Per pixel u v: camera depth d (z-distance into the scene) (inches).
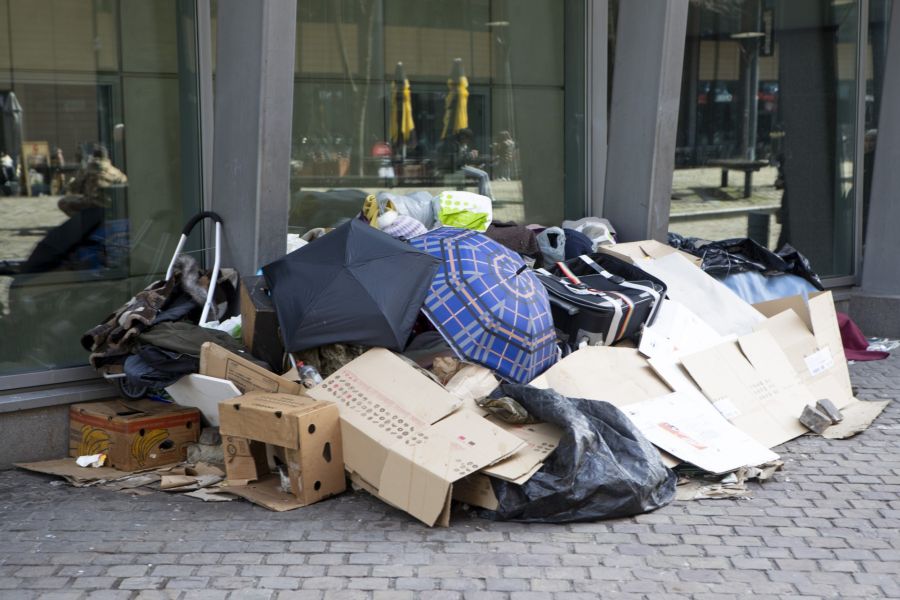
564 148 335.9
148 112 254.8
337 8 284.8
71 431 232.7
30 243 240.8
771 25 365.7
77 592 162.9
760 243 376.5
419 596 162.7
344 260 215.8
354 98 290.7
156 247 259.6
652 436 215.9
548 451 196.5
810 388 267.3
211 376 216.7
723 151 361.7
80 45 243.9
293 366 219.3
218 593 162.9
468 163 315.3
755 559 177.5
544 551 179.6
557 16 328.2
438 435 194.7
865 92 385.7
